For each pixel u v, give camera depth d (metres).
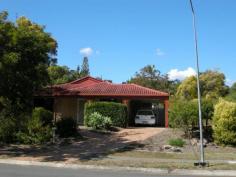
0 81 21.94
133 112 40.38
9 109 25.52
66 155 21.77
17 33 21.66
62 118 28.94
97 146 25.03
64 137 27.98
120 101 37.41
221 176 16.45
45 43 23.27
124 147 24.42
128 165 18.41
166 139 26.81
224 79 59.78
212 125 26.70
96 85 39.69
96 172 16.92
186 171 17.39
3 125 26.42
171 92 70.44
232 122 24.97
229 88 60.12
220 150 24.05
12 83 22.48
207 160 20.27
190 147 24.73
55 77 56.28
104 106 33.50
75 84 43.44
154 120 36.91
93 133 29.80
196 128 27.81
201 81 58.88
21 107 25.34
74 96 36.91
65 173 16.23
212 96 56.75
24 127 26.59
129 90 37.38
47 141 26.52
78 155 21.75
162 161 19.78
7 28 21.89
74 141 26.94
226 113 25.06
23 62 22.25
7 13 22.81
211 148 24.67
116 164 18.73
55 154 22.12
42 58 23.11
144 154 22.19
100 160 20.00
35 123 26.55
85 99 37.59
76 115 37.53
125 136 28.86
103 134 29.81
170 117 27.66
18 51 21.91
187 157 21.28
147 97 36.03
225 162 19.61
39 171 16.72
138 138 27.62
